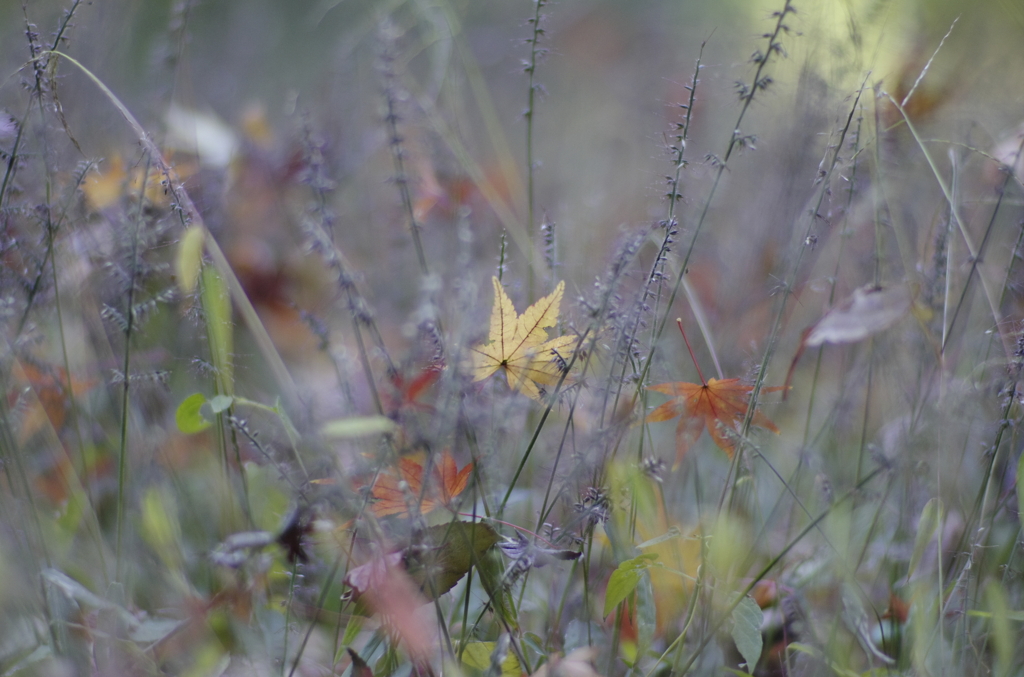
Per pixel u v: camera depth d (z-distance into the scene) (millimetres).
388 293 1970
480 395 1696
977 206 1881
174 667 1667
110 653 1641
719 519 1672
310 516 1630
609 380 1672
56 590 1661
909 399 1796
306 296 2002
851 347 1858
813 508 1765
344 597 1645
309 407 1651
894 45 2008
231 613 1667
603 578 1734
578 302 1658
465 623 1642
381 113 1865
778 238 1954
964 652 1672
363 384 1789
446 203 2074
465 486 1668
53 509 1764
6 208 1719
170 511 1711
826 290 1879
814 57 1994
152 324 1820
